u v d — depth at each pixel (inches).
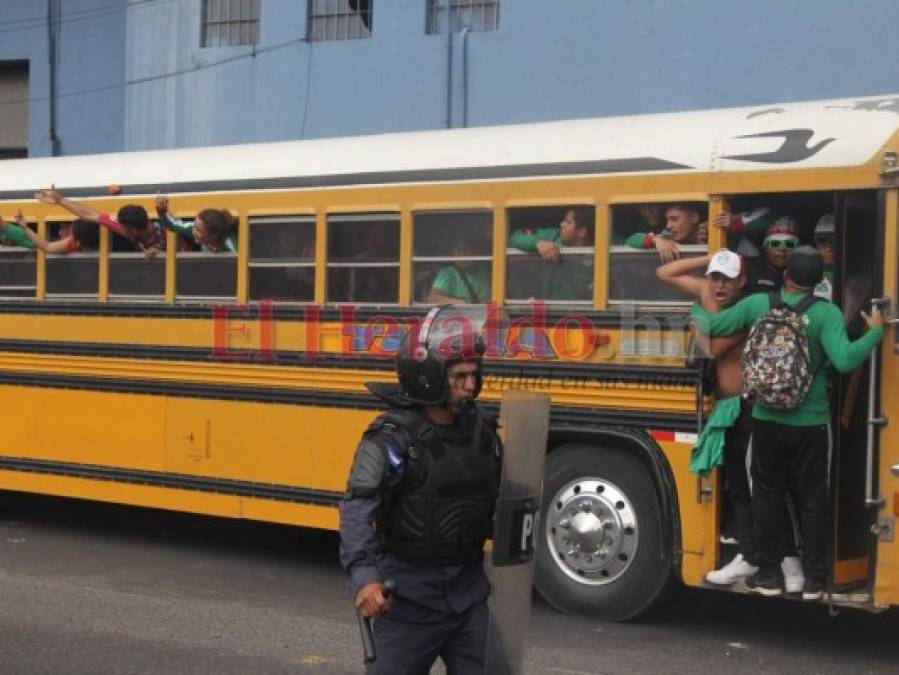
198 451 358.6
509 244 308.2
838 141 266.1
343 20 698.8
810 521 261.0
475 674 167.8
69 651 273.4
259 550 389.7
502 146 312.0
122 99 811.4
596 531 294.8
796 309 259.1
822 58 568.1
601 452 296.5
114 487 376.5
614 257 294.5
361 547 159.3
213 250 357.4
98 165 387.9
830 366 261.4
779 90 577.9
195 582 343.6
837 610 277.9
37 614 305.3
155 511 457.1
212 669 260.7
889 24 554.3
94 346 380.2
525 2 641.0
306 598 325.7
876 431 259.0
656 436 286.0
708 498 278.5
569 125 309.6
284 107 709.9
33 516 445.4
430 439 164.7
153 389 367.9
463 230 315.3
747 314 271.9
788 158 270.8
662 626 297.0
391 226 326.0
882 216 259.0
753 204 285.4
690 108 598.5
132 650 274.4
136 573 354.3
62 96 829.2
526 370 304.2
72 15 823.7
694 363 278.8
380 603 156.4
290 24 705.0
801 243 287.7
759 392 256.4
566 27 629.9
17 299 399.2
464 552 167.2
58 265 390.3
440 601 165.5
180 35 740.7
